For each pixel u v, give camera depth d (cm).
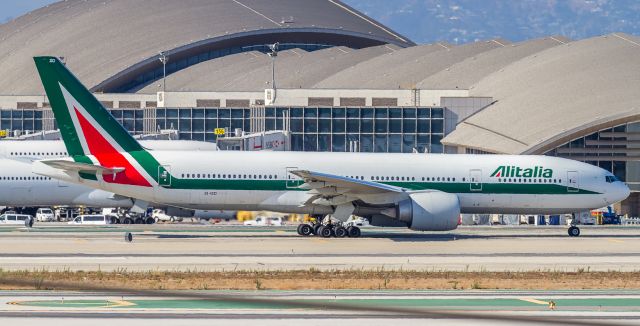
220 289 12975
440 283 13750
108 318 10606
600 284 13812
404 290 13088
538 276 14550
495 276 14512
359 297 12388
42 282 13262
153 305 11538
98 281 13500
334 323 10456
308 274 14450
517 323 10625
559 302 12150
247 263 15912
